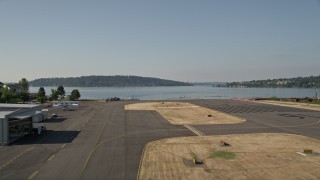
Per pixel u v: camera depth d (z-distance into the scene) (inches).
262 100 5482.3
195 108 4003.4
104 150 1585.9
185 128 2326.5
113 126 2437.3
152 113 3417.8
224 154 1488.7
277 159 1395.2
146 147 1654.8
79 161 1370.6
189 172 1205.7
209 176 1157.1
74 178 1136.8
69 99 6254.9
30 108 2222.0
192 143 1754.4
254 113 3353.8
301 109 3745.1
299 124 2513.5
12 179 1129.4
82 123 2613.2
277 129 2263.8
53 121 2748.5
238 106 4249.5
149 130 2234.3
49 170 1235.2
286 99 5329.7
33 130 2038.6
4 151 1563.7
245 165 1300.4
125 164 1320.1
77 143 1761.8
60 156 1460.4
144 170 1232.8
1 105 2317.9
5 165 1309.1
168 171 1218.6
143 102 5246.1
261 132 2132.1
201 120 2792.8
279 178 1133.7
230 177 1144.8
